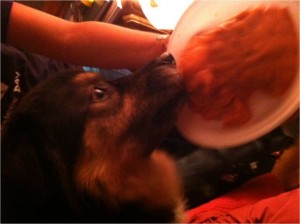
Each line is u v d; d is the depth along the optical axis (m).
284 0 0.65
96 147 0.72
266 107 0.68
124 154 0.74
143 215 0.76
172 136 0.94
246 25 0.66
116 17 1.03
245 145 0.90
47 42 0.89
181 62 0.72
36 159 0.66
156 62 0.74
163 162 0.85
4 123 0.75
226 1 0.68
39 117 0.70
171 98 0.72
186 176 0.88
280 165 0.93
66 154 0.70
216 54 0.68
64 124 0.70
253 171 0.91
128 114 0.73
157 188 0.80
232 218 0.77
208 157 0.90
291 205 0.75
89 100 0.73
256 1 0.67
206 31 0.70
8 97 0.86
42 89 0.73
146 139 0.74
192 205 0.87
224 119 0.70
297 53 0.65
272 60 0.65
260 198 0.84
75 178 0.69
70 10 1.07
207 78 0.68
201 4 0.71
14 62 0.88
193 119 0.74
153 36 0.92
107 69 0.95
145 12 0.94
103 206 0.71
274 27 0.65
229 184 0.89
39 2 1.05
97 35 0.89
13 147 0.67
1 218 0.62
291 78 0.66
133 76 0.75
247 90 0.67
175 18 0.93
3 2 0.86
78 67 0.95
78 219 0.67
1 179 0.64
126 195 0.74
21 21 0.86
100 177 0.71
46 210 0.65
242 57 0.66
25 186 0.64
